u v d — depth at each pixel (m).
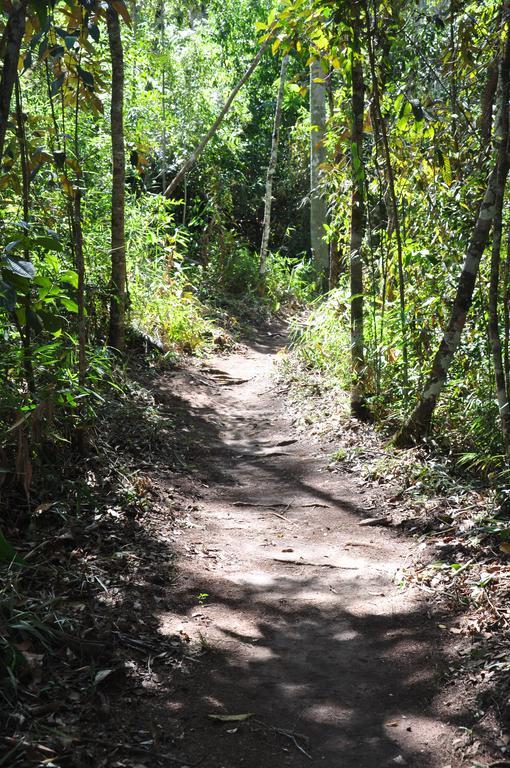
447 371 6.41
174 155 16.02
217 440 7.39
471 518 5.10
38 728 2.94
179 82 15.56
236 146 17.36
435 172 7.04
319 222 15.34
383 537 5.19
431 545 4.88
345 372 8.26
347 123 8.01
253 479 6.43
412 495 5.70
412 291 7.29
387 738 3.13
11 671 3.14
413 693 3.42
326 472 6.48
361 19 6.60
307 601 4.26
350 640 3.88
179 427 7.46
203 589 4.33
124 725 3.08
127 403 7.17
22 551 4.22
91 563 4.30
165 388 8.56
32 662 3.28
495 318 5.23
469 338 6.72
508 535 4.62
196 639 3.79
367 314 7.73
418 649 3.74
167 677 3.44
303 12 6.71
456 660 3.59
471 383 6.68
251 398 8.86
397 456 6.31
